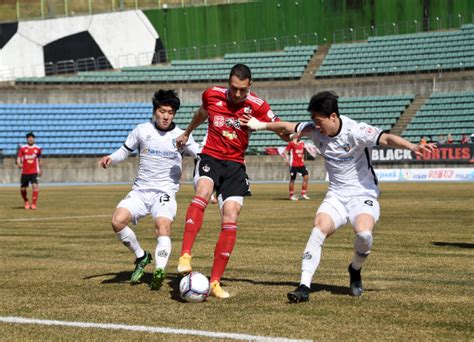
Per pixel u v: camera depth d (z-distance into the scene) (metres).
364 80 88.38
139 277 14.33
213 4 102.38
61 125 88.88
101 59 100.75
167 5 102.50
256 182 78.19
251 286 13.76
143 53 101.50
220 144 13.67
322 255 18.50
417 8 95.62
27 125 87.88
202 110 14.19
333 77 91.62
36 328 10.25
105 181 84.00
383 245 20.52
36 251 19.81
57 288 13.70
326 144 12.70
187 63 98.62
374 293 12.93
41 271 15.97
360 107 86.56
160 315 11.09
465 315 10.93
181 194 54.34
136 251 14.50
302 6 100.12
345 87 89.06
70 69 99.56
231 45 102.25
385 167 75.50
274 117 13.74
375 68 91.44
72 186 73.50
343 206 12.70
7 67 98.25
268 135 85.31
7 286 13.93
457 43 89.69
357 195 12.67
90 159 85.56
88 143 87.06
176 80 95.19
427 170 73.56
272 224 28.02
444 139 78.31
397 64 90.56
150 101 93.25
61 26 99.50
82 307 11.79
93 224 28.62
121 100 93.19
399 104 85.38
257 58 97.75
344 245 20.75
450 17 94.25
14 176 82.44
